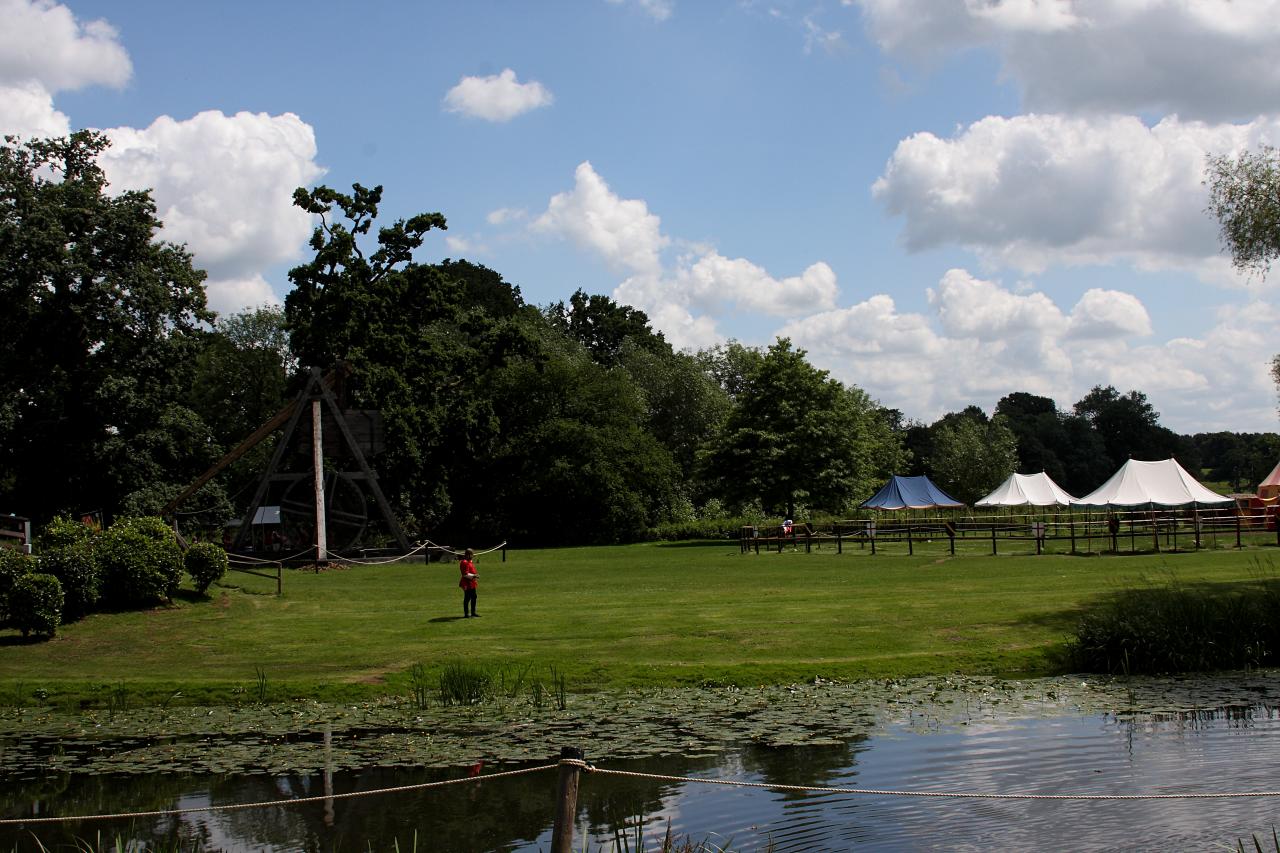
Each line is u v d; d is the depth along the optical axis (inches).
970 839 372.8
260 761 504.4
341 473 1803.6
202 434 2048.5
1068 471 4960.6
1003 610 846.5
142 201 1920.5
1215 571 1075.3
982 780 444.8
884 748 500.7
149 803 443.2
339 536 1909.4
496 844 380.2
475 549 2453.2
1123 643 705.0
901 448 4025.6
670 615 888.3
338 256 2129.7
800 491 2431.1
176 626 875.4
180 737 559.5
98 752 529.3
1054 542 1797.5
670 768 473.7
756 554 1726.1
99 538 946.7
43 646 797.2
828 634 784.9
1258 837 369.7
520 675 684.7
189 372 2039.9
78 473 1882.4
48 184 1878.7
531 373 2620.6
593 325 4549.7
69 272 1765.5
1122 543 1692.9
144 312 1882.4
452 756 504.1
